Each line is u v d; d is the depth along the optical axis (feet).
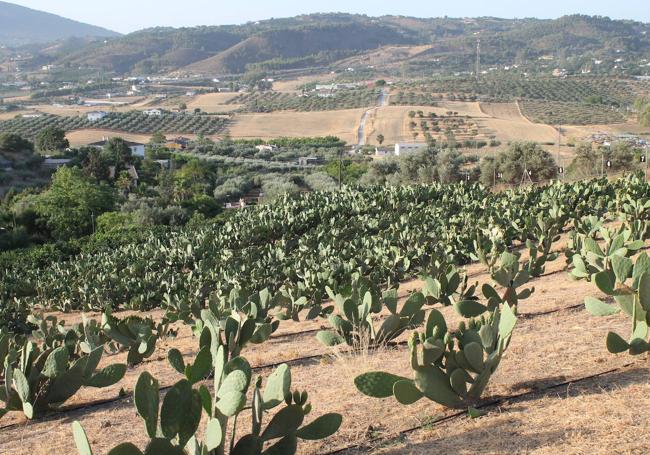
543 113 433.07
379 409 18.21
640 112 281.74
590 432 14.62
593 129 349.82
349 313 26.78
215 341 17.97
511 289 28.68
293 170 233.76
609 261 31.83
